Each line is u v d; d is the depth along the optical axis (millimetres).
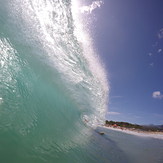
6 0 6379
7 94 4230
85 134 8180
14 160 3088
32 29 7098
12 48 5445
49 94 6527
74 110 8383
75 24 10508
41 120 5039
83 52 10648
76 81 9070
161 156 10555
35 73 6125
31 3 7797
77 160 4871
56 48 8344
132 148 11453
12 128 3662
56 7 9273
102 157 6578
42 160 3650
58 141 5184
